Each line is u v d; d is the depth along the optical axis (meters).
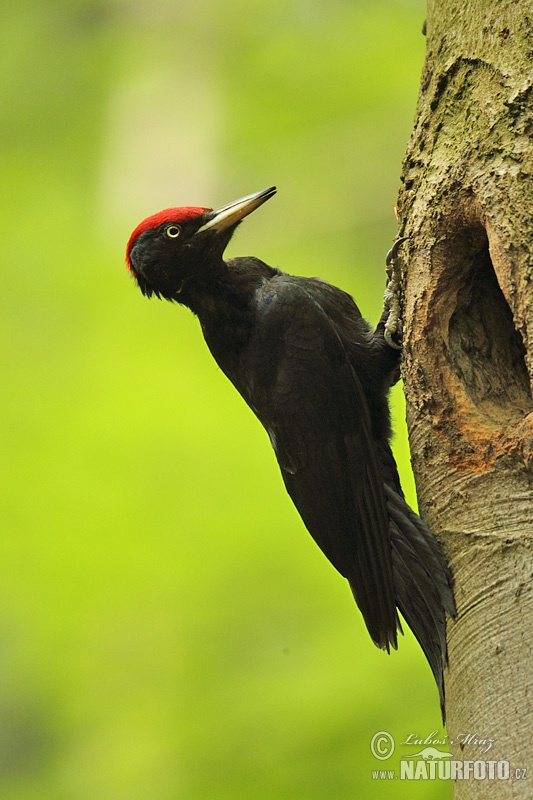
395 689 10.30
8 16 19.91
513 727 5.55
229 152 17.81
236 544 12.46
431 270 6.78
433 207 6.74
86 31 19.77
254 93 18.31
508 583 5.91
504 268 6.22
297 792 10.16
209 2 19.41
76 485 13.38
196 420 13.58
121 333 14.98
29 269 16.50
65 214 17.64
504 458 6.21
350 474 7.52
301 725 10.53
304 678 10.98
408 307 6.87
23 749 12.43
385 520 7.13
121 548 12.75
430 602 6.27
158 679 12.01
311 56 18.23
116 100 18.94
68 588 12.71
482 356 6.77
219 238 8.30
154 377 14.19
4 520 13.34
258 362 8.01
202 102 18.48
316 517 7.62
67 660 12.45
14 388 14.81
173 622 12.21
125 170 18.03
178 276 8.39
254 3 19.14
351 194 16.97
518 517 6.04
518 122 6.37
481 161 6.48
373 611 7.12
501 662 5.74
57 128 18.84
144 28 19.61
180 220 8.38
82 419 13.98
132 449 13.46
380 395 8.04
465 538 6.19
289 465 7.79
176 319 14.86
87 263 16.45
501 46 6.57
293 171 17.34
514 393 6.67
